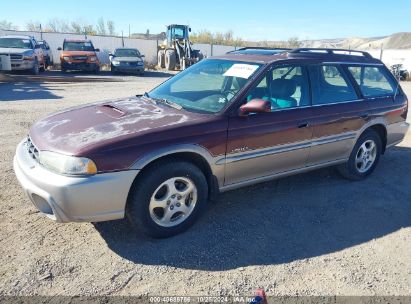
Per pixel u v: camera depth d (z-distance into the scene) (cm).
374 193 489
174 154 353
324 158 471
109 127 345
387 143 549
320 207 442
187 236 367
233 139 376
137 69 2236
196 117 371
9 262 314
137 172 324
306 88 445
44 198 312
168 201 352
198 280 305
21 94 1214
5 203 414
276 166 423
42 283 292
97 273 307
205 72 460
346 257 345
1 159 546
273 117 404
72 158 305
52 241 348
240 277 311
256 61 431
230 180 393
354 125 484
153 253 337
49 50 2459
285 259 338
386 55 3353
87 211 314
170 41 2791
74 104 1060
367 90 515
